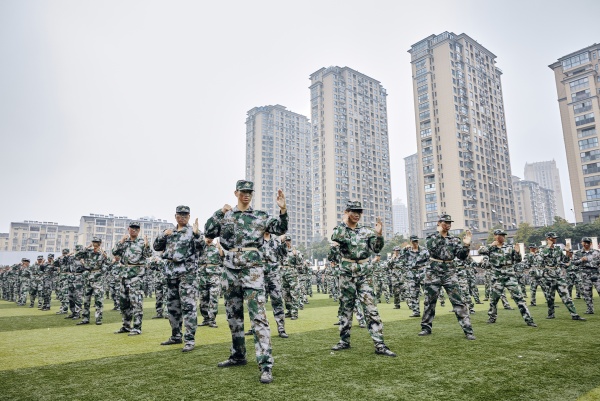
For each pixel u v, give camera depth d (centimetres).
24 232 12556
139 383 430
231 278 495
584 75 6994
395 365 492
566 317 976
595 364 482
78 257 1040
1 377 468
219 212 509
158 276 1178
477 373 447
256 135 12812
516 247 880
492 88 8975
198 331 849
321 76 10731
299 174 13262
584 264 1063
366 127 10931
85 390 409
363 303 584
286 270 1061
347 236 603
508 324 867
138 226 853
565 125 7756
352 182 10250
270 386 409
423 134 8044
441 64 7969
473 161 7806
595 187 6681
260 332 451
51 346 675
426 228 7800
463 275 1180
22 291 1719
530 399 358
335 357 548
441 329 809
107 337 775
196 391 396
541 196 16662
